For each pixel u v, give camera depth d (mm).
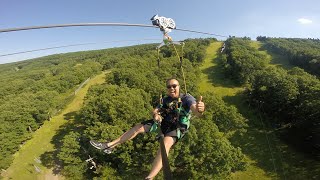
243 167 48875
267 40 138750
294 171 52750
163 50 118625
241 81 87438
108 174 48406
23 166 57406
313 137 59750
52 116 77125
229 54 105938
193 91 72750
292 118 66750
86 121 57750
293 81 69188
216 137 49375
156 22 8023
